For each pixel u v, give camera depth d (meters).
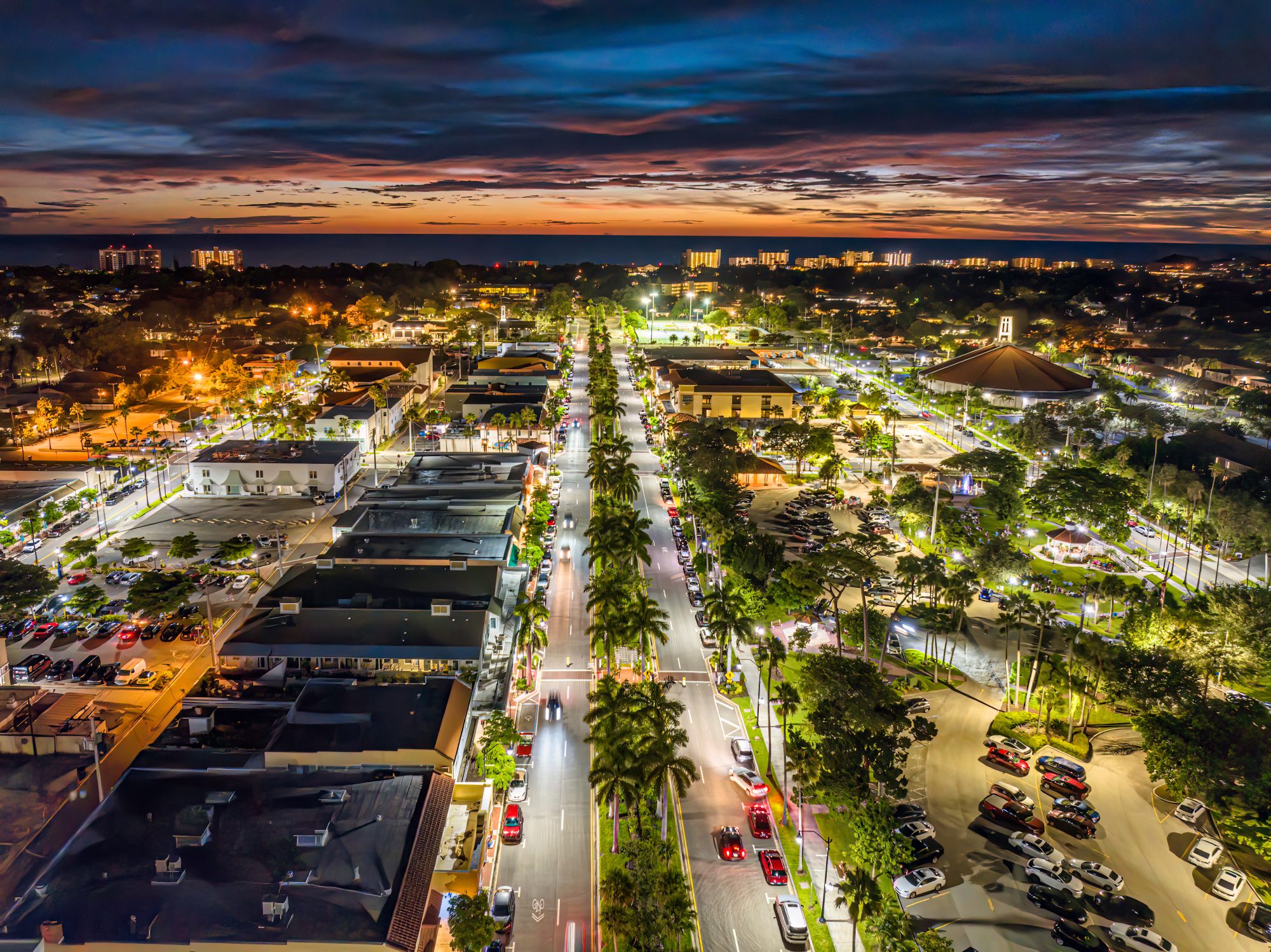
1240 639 118.06
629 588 123.88
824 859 85.06
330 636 113.56
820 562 133.38
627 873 78.44
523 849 85.56
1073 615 142.88
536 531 165.25
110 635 128.75
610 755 81.62
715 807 92.75
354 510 163.38
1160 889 82.44
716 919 77.00
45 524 175.25
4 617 127.25
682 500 196.75
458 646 111.81
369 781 82.50
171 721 101.62
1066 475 193.38
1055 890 80.75
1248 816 89.62
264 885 67.81
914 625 137.00
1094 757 104.06
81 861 70.62
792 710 97.38
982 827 90.69
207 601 137.50
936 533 174.00
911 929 75.44
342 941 62.59
